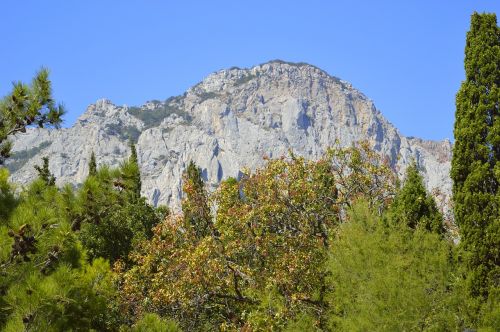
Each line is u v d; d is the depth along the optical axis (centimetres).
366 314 1702
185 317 2261
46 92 1256
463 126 1867
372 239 1855
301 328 1958
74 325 1048
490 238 1719
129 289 2278
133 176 1201
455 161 1866
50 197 1138
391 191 2594
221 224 2427
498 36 1925
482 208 1762
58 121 1273
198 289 2216
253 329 2033
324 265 2105
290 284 2167
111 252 2761
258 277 2217
